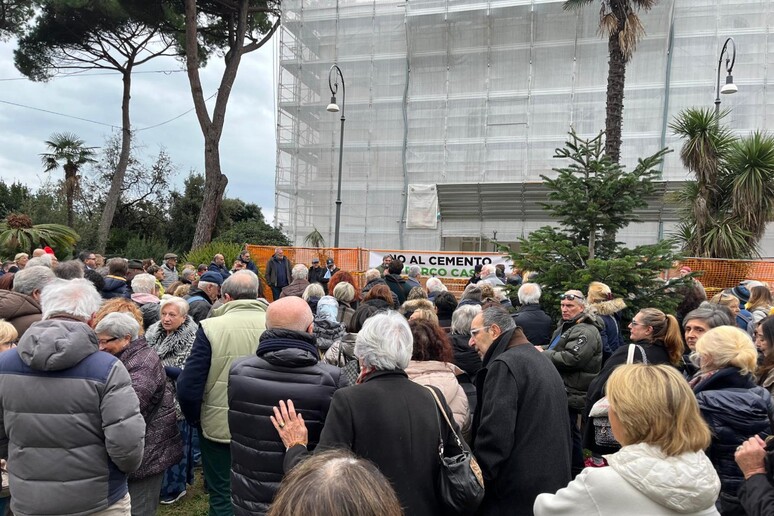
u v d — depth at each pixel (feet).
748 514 6.70
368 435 6.66
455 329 13.00
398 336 7.27
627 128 68.28
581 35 70.69
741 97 64.54
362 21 78.95
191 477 15.08
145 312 15.39
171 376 12.82
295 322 8.61
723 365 8.51
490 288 19.79
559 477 8.01
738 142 38.14
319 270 45.11
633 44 37.96
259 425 8.07
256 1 71.82
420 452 6.75
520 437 8.09
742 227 35.86
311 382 8.22
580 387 13.44
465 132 74.69
